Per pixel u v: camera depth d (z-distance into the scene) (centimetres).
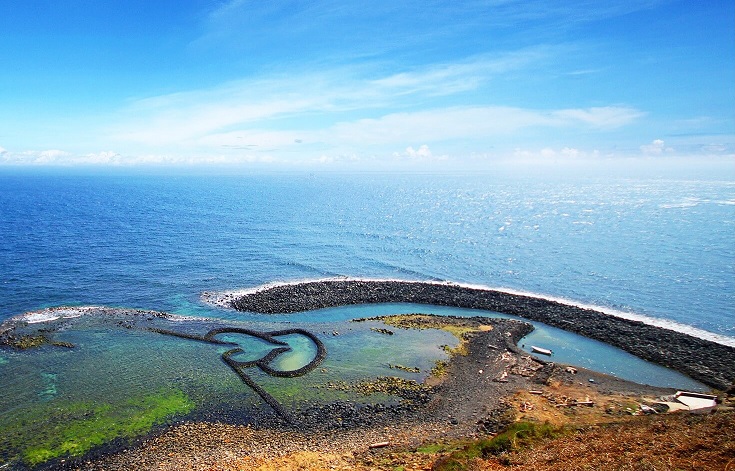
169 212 16912
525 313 6081
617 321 5734
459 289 7119
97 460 2867
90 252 9450
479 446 2602
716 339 5319
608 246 10719
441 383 4006
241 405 3609
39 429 3228
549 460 2197
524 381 4041
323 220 15225
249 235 12050
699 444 2100
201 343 4931
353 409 3541
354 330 5381
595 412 3362
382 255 9825
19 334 5059
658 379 4272
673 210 17812
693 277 7944
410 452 2828
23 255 8956
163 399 3691
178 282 7519
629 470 1889
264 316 6022
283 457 2798
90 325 5425
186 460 2828
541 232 12812
